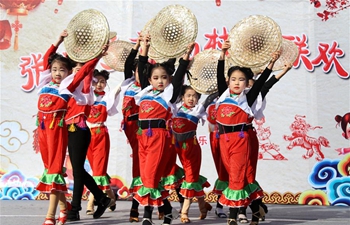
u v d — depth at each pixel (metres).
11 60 7.30
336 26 7.11
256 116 5.02
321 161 7.00
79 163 5.29
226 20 7.23
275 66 6.02
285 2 7.20
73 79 4.80
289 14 7.18
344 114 7.02
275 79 5.09
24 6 7.35
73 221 5.28
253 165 5.14
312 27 7.13
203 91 5.53
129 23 7.27
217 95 5.70
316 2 7.16
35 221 5.14
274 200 7.02
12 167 7.21
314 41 7.12
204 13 7.25
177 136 5.47
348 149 6.97
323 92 7.05
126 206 6.63
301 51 7.11
